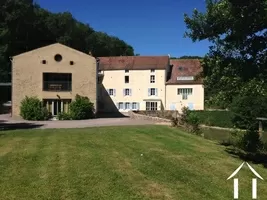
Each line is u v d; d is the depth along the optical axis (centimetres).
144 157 1260
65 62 4375
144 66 6291
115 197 805
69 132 2109
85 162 1148
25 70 4303
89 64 4431
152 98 6234
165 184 912
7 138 1784
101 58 6625
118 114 5619
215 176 1020
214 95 1501
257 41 1270
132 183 913
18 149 1412
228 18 1277
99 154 1296
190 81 6112
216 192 861
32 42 7481
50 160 1177
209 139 2072
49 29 7725
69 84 4391
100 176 973
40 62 4328
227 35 1365
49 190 847
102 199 791
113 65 6431
